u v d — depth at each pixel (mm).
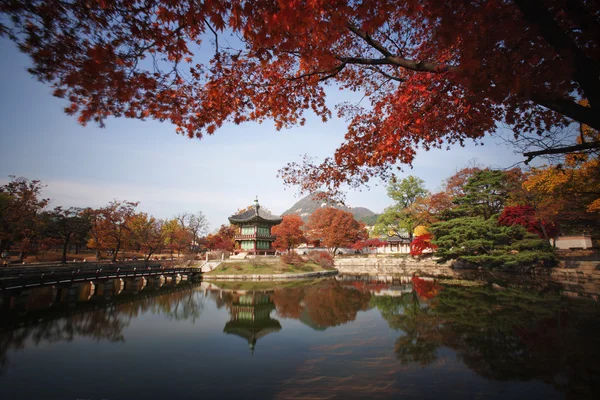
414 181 65750
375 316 18688
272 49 5965
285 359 11766
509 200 41438
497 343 12703
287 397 8617
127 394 9031
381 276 45531
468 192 47688
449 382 9359
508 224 38344
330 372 10359
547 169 25781
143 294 30250
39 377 10266
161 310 22062
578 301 20016
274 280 43375
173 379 10055
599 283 26703
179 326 17344
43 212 41344
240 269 47625
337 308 21812
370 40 5914
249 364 11312
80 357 12312
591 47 5449
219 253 54906
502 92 5426
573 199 25469
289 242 76000
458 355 11570
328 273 53594
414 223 62094
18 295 21266
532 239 34312
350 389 9023
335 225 73562
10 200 33656
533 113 7621
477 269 45781
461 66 5227
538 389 8789
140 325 17594
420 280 37031
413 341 13461
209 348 13312
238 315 20219
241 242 59406
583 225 29500
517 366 10391
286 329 16406
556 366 10273
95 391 9258
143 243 55969
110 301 26016
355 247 78250
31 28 4645
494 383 9234
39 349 13305
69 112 5562
